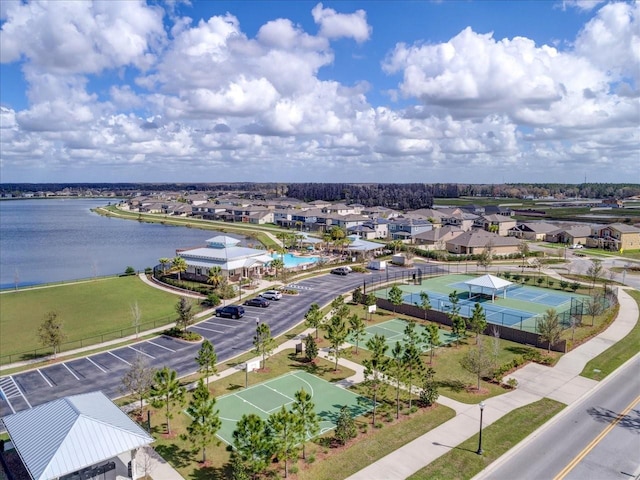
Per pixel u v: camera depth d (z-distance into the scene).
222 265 82.06
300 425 26.03
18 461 27.47
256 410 34.34
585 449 28.75
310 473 26.30
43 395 38.19
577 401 35.50
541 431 30.98
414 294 71.50
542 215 199.38
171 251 135.38
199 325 57.16
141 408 34.06
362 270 91.31
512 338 50.72
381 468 26.70
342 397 36.66
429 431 30.94
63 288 81.31
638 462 27.39
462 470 26.44
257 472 25.56
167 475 26.23
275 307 65.25
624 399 35.88
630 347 47.50
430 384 35.69
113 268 112.19
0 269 111.88
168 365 44.22
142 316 63.25
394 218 166.75
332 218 163.50
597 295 59.19
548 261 101.69
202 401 27.38
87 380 41.09
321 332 53.47
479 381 38.31
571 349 47.00
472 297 70.12
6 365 45.31
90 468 24.67
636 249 122.69
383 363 32.75
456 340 50.59
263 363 43.88
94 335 55.16
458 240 115.62
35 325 60.66
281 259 90.44
